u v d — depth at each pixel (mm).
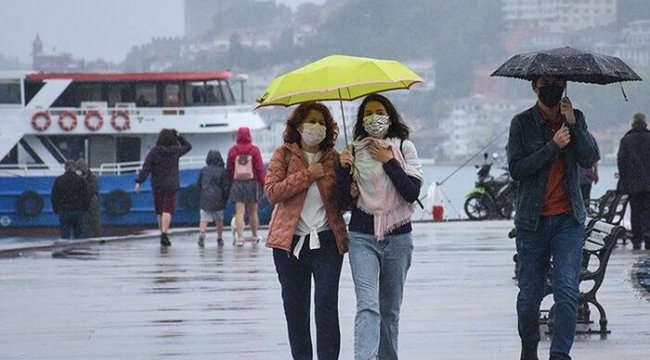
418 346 26844
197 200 88688
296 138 23047
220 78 92625
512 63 23250
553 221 22891
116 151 91375
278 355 26188
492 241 56000
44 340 28438
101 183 88375
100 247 55531
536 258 23156
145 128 90438
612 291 35469
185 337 28594
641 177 47969
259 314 32031
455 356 25641
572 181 22844
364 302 22047
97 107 91125
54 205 62562
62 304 34531
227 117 91250
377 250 22375
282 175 22891
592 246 29531
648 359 24906
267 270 43125
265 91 22828
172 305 34000
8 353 26828
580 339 27297
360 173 22328
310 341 23531
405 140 22688
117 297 35938
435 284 37938
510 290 36312
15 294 36906
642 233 48969
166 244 55031
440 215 80438
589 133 22938
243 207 54062
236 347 27172
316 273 22797
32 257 49969
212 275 41625
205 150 91375
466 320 30422
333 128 23000
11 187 88688
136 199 88562
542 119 23062
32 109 90500
